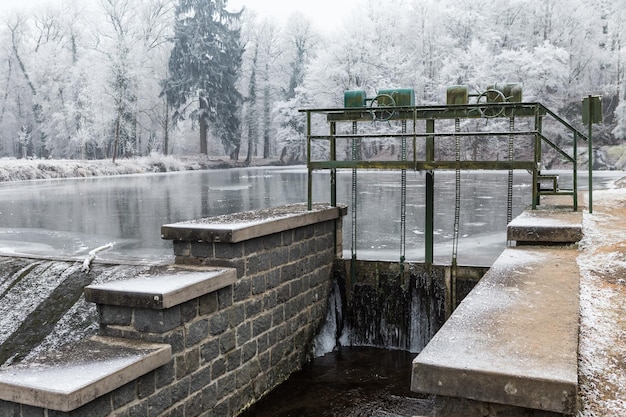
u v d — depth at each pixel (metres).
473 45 53.47
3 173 45.50
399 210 22.70
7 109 78.69
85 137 64.94
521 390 2.59
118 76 63.03
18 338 8.40
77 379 4.27
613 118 59.50
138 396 4.86
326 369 7.95
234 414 6.41
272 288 7.18
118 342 5.19
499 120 50.19
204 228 6.33
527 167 8.31
